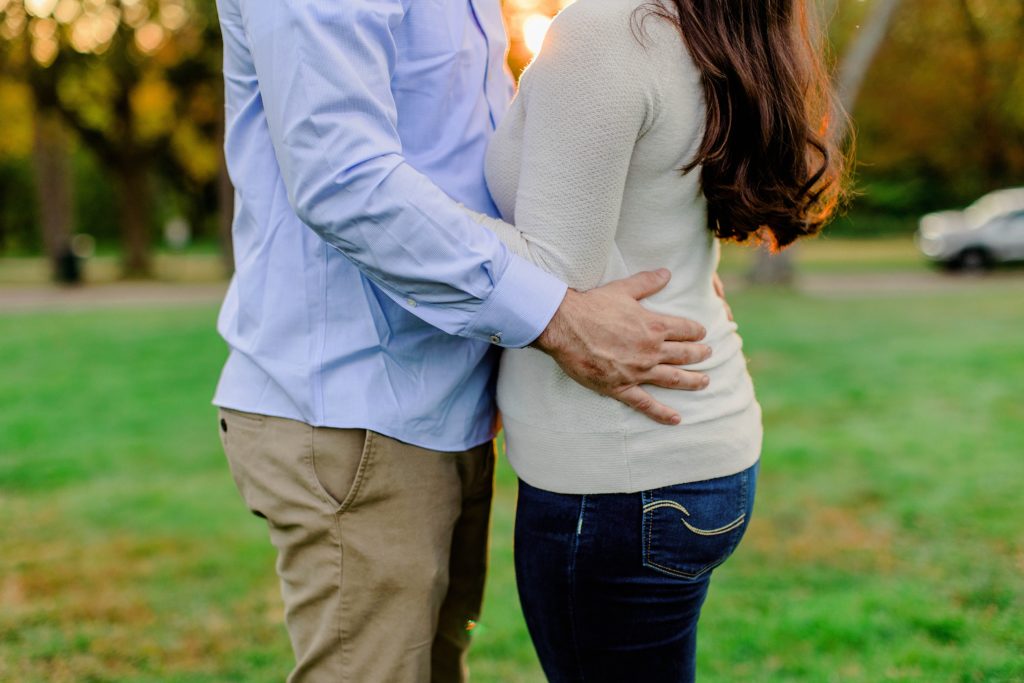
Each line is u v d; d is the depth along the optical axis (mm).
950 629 2684
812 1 1347
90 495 4348
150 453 5125
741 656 2588
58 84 16656
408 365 1302
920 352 7875
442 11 1274
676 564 1237
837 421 5434
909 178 30812
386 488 1294
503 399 1319
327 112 1114
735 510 1272
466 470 1408
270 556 3533
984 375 6719
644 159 1168
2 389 6953
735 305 12305
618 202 1159
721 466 1247
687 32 1143
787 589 3037
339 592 1302
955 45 22625
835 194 1386
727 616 2836
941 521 3637
